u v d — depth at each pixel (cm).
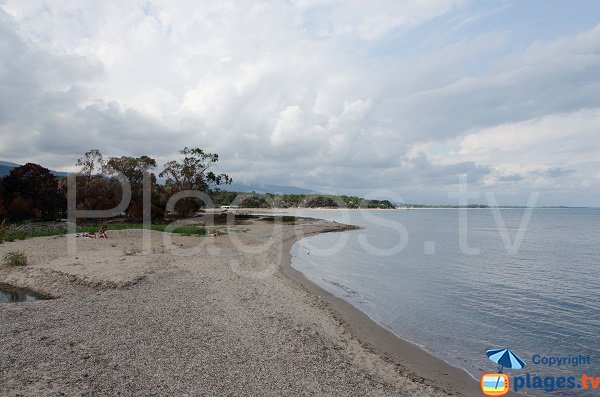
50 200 5706
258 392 745
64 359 850
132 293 1491
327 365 915
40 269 1836
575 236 5306
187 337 1027
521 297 1719
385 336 1180
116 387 728
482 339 1175
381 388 816
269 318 1258
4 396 676
